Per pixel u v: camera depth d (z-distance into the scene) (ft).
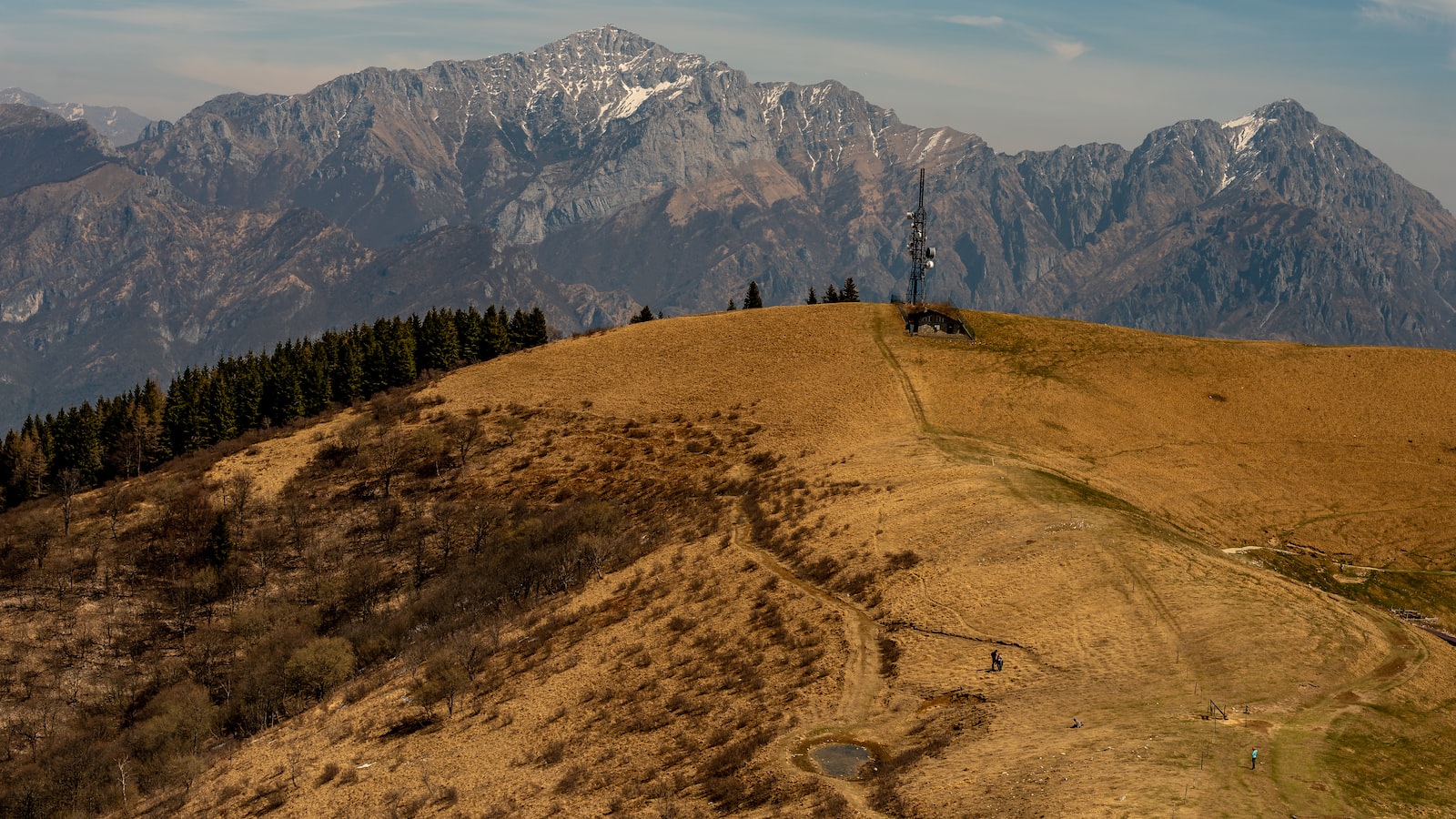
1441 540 360.89
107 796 324.60
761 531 361.30
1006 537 311.06
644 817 209.77
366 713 315.37
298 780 281.33
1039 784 183.32
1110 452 413.18
